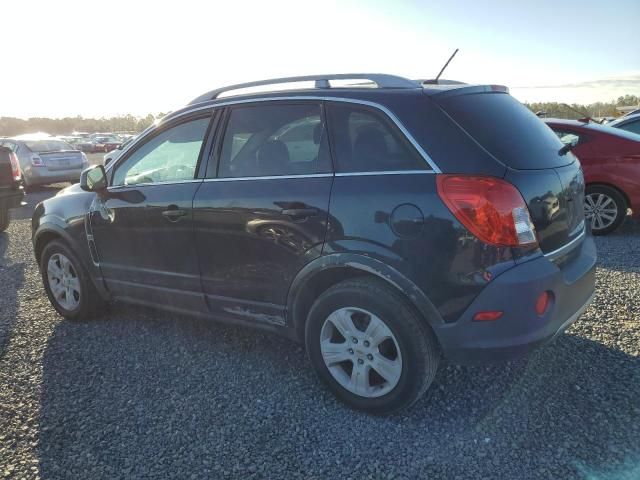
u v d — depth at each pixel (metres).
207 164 3.56
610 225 6.95
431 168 2.72
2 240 8.48
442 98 2.87
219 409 3.15
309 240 3.01
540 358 3.55
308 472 2.58
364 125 2.97
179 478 2.57
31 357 3.93
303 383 3.43
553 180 2.86
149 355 3.90
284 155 3.23
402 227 2.72
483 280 2.59
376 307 2.85
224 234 3.38
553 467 2.53
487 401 3.11
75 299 4.57
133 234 3.92
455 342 2.71
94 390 3.42
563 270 2.91
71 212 4.38
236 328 4.33
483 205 2.57
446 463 2.60
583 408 2.97
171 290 3.81
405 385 2.85
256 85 3.54
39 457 2.76
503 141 2.79
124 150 4.17
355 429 2.91
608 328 3.94
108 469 2.65
